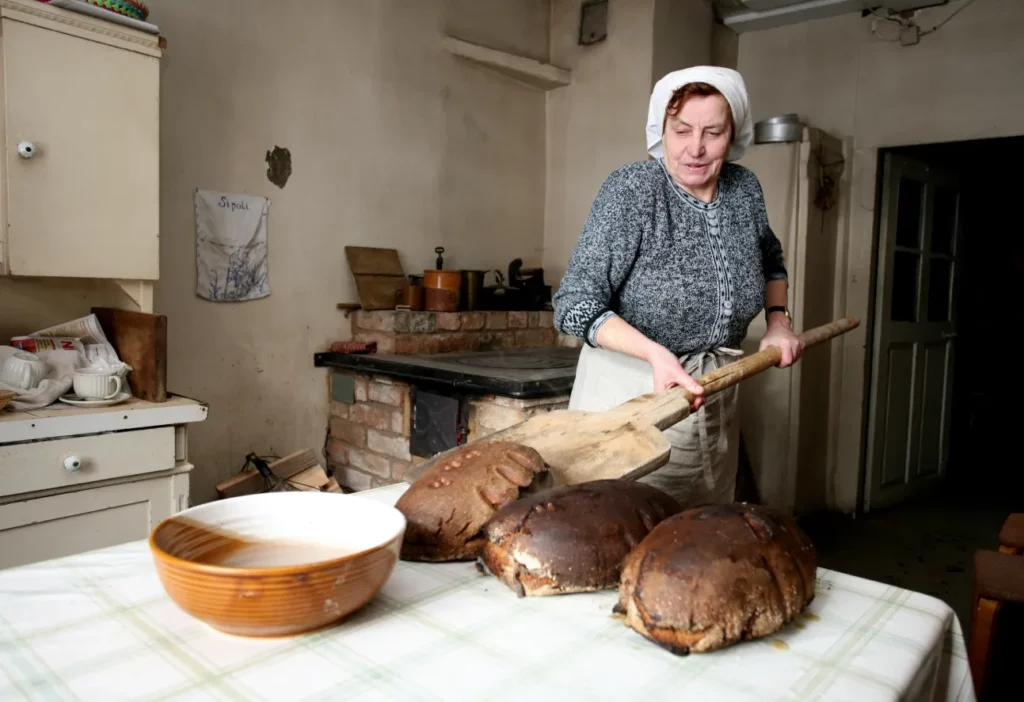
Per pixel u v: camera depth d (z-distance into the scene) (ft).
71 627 2.14
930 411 12.51
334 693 1.81
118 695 1.78
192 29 7.70
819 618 2.31
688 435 4.30
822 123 11.21
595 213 4.23
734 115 3.96
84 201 5.88
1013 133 9.53
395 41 9.70
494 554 2.48
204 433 8.16
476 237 11.04
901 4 10.18
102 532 5.48
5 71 5.38
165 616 2.22
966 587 8.50
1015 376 14.42
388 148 9.72
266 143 8.43
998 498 12.41
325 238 9.11
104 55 5.88
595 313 4.05
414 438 8.06
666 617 2.01
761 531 2.22
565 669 1.95
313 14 8.78
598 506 2.50
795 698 1.84
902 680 1.94
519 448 2.90
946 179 12.14
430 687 1.85
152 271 6.33
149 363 5.91
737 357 4.64
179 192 7.70
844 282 11.10
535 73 11.20
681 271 4.20
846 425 11.28
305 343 9.02
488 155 11.13
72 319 6.93
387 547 2.11
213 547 2.28
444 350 9.48
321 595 1.97
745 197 4.54
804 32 11.33
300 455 8.45
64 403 5.61
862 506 11.46
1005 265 14.40
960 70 9.92
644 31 10.65
